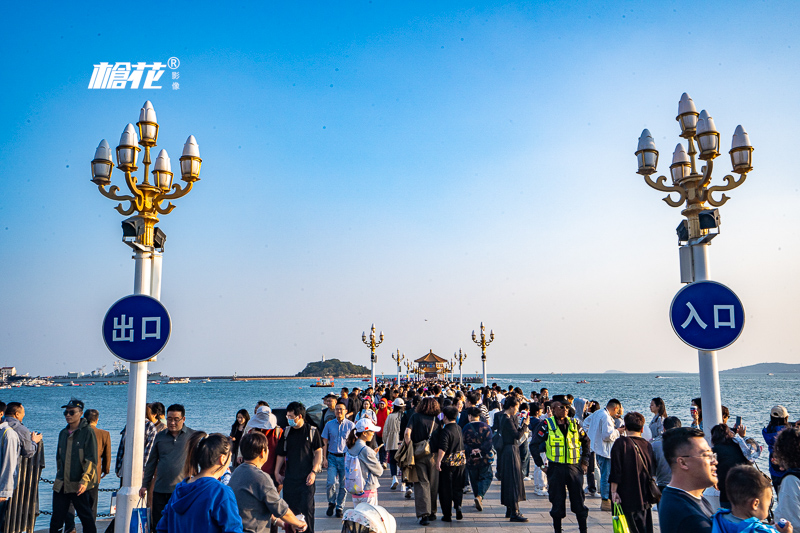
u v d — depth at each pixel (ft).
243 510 14.49
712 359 20.88
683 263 22.85
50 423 143.02
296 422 24.49
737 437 26.37
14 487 25.31
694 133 23.12
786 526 11.91
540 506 34.37
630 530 21.25
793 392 277.44
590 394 299.38
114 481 58.39
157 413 27.02
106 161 23.35
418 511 29.40
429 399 30.83
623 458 21.40
